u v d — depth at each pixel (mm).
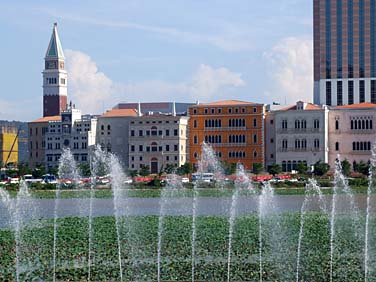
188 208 167250
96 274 84625
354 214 142875
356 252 98000
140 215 147750
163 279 82312
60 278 82750
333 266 88562
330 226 123125
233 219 133125
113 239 110375
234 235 112750
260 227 114812
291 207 166125
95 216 146375
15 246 104312
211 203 183500
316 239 109000
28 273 85188
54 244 105688
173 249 100812
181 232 116688
